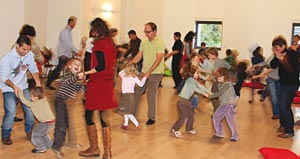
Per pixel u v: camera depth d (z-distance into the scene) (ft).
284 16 43.04
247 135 18.98
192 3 46.01
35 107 14.21
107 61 13.01
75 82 13.93
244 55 43.91
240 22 43.93
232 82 17.75
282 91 18.62
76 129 18.16
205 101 28.45
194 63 20.76
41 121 14.25
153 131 18.76
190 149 16.05
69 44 28.17
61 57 28.22
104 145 13.85
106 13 40.83
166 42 46.85
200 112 24.53
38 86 14.57
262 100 30.17
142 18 46.37
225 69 17.66
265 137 18.71
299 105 29.45
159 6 46.52
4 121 15.25
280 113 19.36
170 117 22.20
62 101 14.02
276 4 43.09
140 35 46.16
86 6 37.91
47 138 14.64
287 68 17.94
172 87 35.86
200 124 21.02
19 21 32.58
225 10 44.34
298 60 18.01
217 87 20.57
